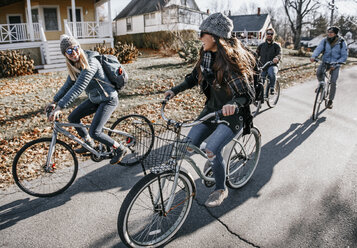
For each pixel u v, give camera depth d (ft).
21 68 39.96
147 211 9.43
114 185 11.57
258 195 10.55
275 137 15.89
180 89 9.02
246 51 8.00
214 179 9.62
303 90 28.25
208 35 7.63
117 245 8.38
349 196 10.30
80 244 8.43
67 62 10.18
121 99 24.68
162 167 7.59
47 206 10.25
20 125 18.58
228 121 8.21
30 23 49.03
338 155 13.55
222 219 9.30
